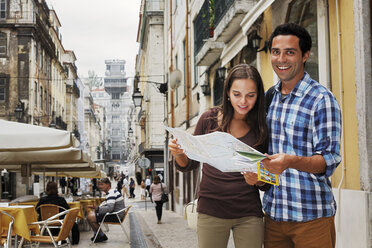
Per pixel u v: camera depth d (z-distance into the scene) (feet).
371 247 12.60
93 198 48.98
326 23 16.47
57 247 20.08
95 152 301.43
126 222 48.98
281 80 7.57
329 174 6.67
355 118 13.97
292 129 7.26
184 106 53.62
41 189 100.17
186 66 50.11
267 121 7.76
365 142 13.21
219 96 35.01
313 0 17.80
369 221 12.70
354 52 14.08
